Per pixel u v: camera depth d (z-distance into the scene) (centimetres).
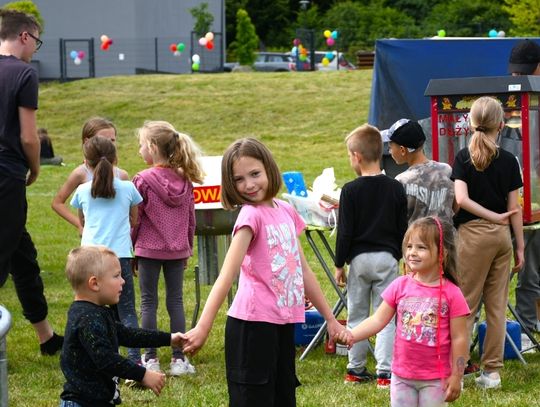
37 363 662
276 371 443
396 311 470
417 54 993
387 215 582
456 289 460
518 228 590
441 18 4441
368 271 580
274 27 5600
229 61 4484
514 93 630
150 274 621
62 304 856
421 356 458
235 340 439
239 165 442
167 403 560
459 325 456
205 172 674
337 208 664
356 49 4362
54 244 1202
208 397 570
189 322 792
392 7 4916
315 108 2511
